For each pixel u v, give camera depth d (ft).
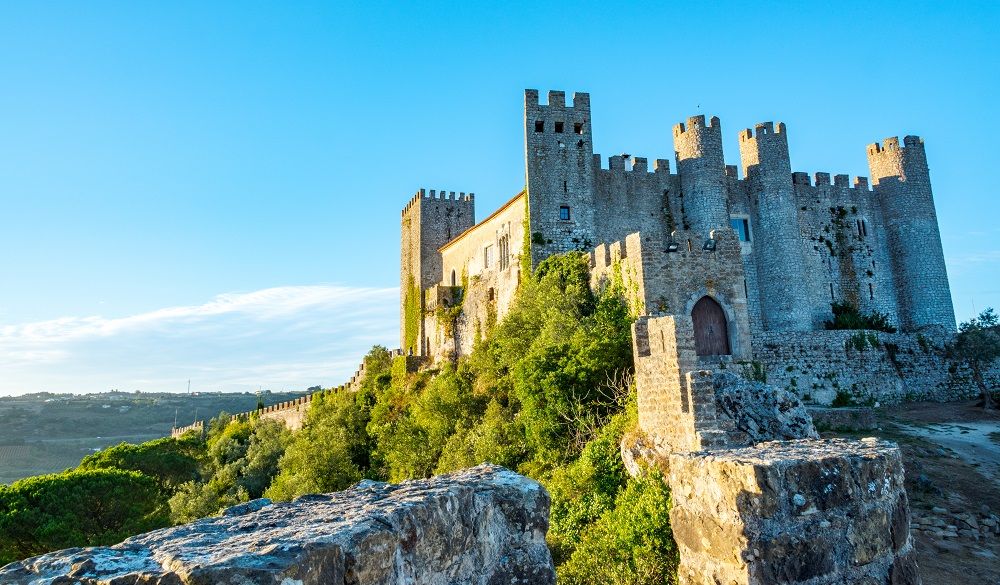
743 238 201.36
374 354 278.67
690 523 41.78
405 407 214.48
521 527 26.91
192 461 260.62
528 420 122.11
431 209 299.79
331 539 17.92
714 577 38.70
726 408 77.20
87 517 152.46
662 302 117.50
